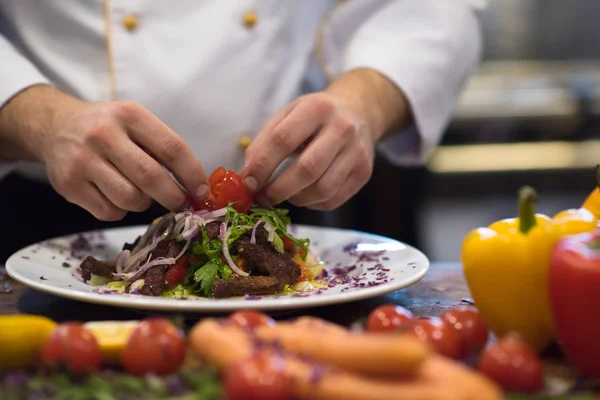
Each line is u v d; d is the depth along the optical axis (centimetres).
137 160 150
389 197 334
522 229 117
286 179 159
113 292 148
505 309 117
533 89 422
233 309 121
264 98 220
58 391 94
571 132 398
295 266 152
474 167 394
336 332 94
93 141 152
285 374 83
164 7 207
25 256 163
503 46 454
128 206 156
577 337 102
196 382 94
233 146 217
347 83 194
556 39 454
